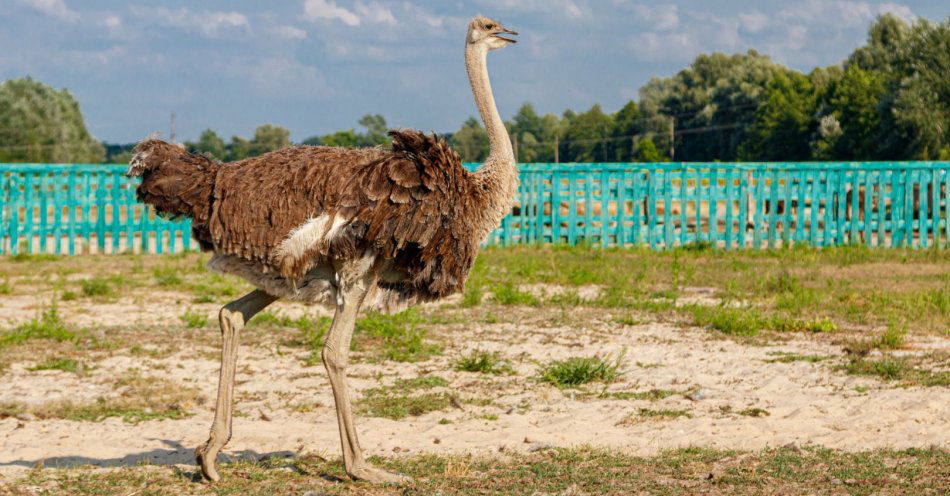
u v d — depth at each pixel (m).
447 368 19.27
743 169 45.41
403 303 12.40
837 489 11.52
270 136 178.75
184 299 28.86
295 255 11.47
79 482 11.96
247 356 20.41
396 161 11.77
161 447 13.95
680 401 16.59
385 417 15.78
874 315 25.14
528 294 27.72
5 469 12.51
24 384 17.86
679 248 44.16
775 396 16.83
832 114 115.56
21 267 37.91
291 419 15.65
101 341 21.66
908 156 93.00
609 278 32.91
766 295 29.12
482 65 13.54
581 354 20.61
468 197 12.33
